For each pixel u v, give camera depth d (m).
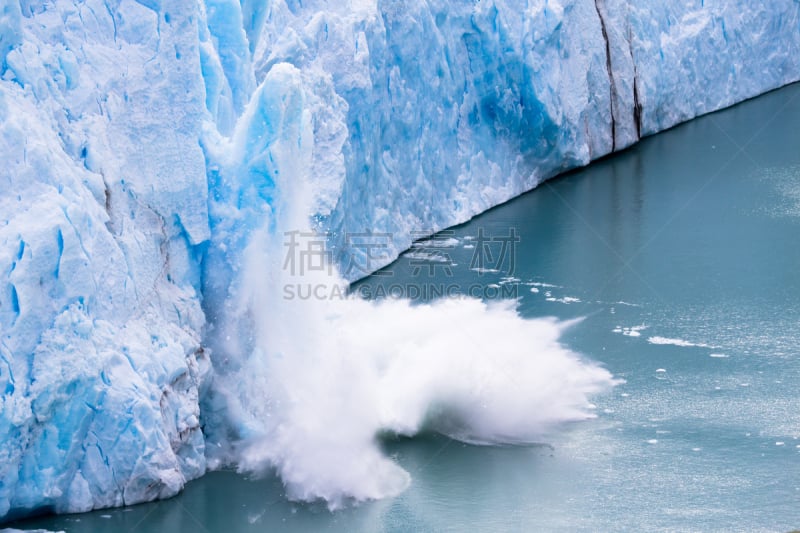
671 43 60.91
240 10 29.97
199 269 27.06
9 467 21.11
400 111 41.56
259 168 26.75
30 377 21.25
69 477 22.44
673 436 28.64
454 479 26.36
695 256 42.31
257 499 24.48
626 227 45.72
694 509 24.95
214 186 27.17
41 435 21.78
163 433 23.61
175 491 23.86
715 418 29.62
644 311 37.38
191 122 26.31
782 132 60.22
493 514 24.66
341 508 24.62
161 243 25.64
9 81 22.81
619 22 56.12
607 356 33.84
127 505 23.11
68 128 23.98
